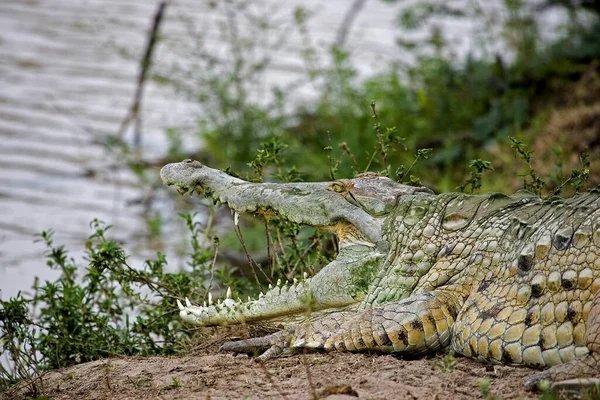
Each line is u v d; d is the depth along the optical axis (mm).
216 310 8922
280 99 20062
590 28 20688
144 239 17250
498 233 8148
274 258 10406
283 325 8977
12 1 31828
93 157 21156
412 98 20203
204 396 7191
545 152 16719
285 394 7023
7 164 20625
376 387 7078
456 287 8164
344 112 19594
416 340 7965
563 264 7395
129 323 10305
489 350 7637
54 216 18266
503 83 19531
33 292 14516
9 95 24453
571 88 18938
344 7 30031
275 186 9336
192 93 20062
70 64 26469
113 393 7711
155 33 21094
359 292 8734
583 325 7129
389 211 8867
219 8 27812
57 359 9734
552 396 6621
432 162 18109
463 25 25469
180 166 9672
